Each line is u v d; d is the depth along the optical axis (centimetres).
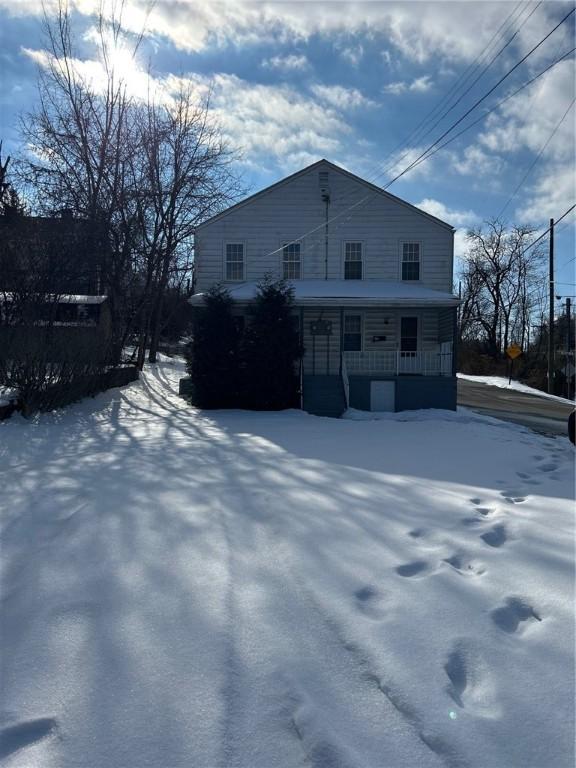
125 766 228
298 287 2062
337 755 229
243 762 230
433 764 227
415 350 2178
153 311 3609
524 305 6112
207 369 1770
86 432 1196
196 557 442
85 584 395
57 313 1897
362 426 1398
